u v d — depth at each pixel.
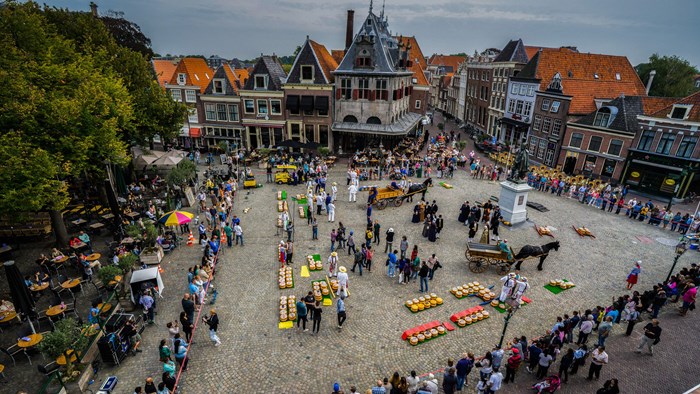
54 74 22.78
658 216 29.44
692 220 27.73
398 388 12.32
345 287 18.81
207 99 49.66
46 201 20.55
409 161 42.75
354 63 45.19
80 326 15.93
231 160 41.59
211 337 15.62
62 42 25.62
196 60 53.41
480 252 21.28
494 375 12.69
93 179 28.28
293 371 14.56
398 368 14.80
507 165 41.97
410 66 55.22
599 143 42.16
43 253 23.94
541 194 37.28
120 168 30.66
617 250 25.25
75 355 14.45
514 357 13.79
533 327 17.34
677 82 65.56
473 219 26.23
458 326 17.28
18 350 15.02
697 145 34.34
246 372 14.47
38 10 28.62
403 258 20.23
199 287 18.31
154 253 22.39
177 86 50.53
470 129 71.06
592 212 32.44
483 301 19.19
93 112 24.02
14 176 18.56
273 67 49.00
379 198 30.88
